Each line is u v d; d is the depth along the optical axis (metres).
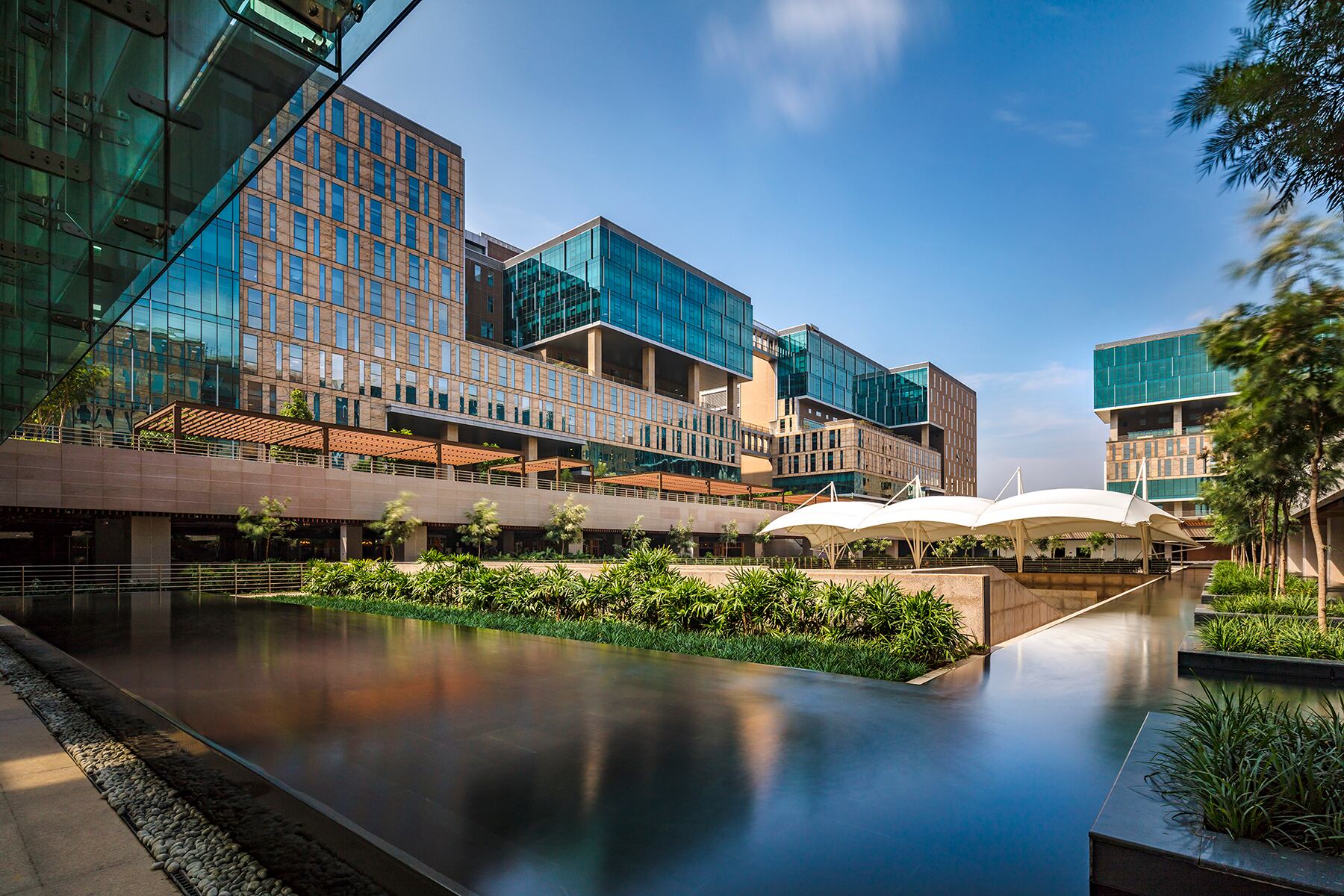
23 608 20.80
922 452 124.50
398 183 60.19
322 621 16.59
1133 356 94.69
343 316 54.78
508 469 53.47
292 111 5.33
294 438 38.69
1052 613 18.83
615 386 76.50
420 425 61.41
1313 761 3.78
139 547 29.69
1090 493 25.56
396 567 25.17
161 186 6.57
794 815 4.51
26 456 26.83
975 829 4.30
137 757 6.14
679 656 10.86
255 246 49.62
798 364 112.38
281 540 34.28
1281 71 4.56
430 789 5.02
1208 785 3.78
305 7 4.71
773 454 111.25
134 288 8.89
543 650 11.68
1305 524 33.53
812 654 10.26
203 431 36.00
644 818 4.46
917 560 33.72
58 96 5.71
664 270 83.56
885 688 8.44
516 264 83.44
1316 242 5.96
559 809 4.63
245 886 3.78
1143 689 8.37
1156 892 3.37
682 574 16.50
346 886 3.76
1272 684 8.71
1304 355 7.01
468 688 8.56
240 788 5.25
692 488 64.81
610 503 52.69
